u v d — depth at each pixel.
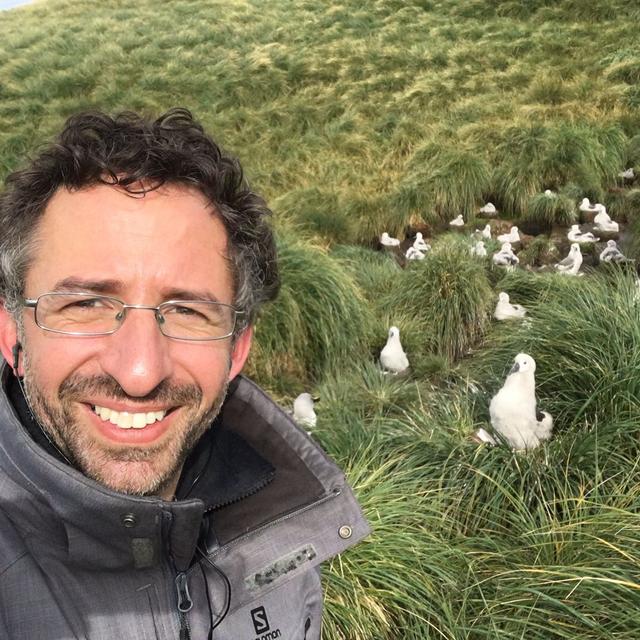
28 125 4.82
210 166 0.44
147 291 0.41
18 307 0.42
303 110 5.10
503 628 1.00
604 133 3.96
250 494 0.52
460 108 4.69
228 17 7.31
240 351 0.53
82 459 0.41
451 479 1.36
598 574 1.00
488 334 2.38
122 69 5.98
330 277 2.35
